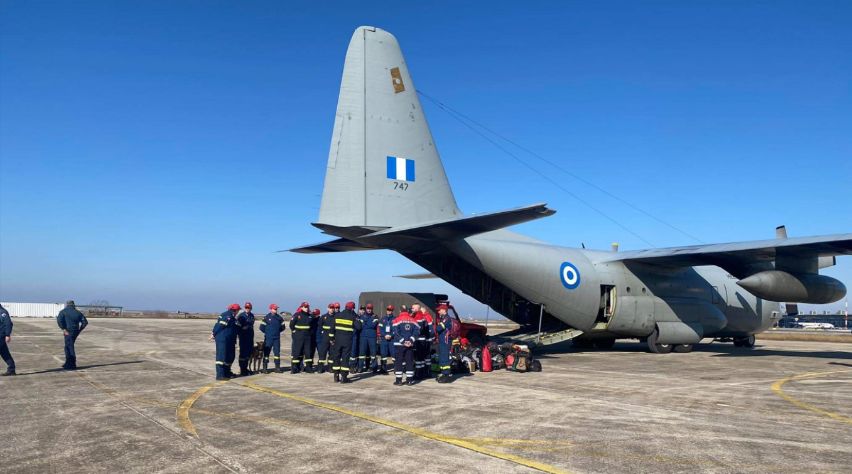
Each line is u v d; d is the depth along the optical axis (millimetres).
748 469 5301
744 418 7688
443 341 11273
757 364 15227
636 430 6887
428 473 5148
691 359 16625
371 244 15406
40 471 5176
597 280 17000
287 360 15688
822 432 6852
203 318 65438
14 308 61500
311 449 5957
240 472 5160
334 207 12891
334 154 13078
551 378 11875
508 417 7645
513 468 5309
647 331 18250
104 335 25953
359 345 12820
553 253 16406
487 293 17266
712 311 19516
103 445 6090
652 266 18188
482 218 11172
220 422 7270
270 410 8094
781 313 22906
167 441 6281
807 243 13578
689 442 6305
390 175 13695
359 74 13625
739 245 15102
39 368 12953
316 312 13203
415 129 14297
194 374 12195
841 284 16203
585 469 5277
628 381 11438
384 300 15469
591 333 17625
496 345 13750
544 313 17984
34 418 7473
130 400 8867
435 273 16453
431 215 14234
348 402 8789
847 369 14086
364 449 5969
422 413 7902
